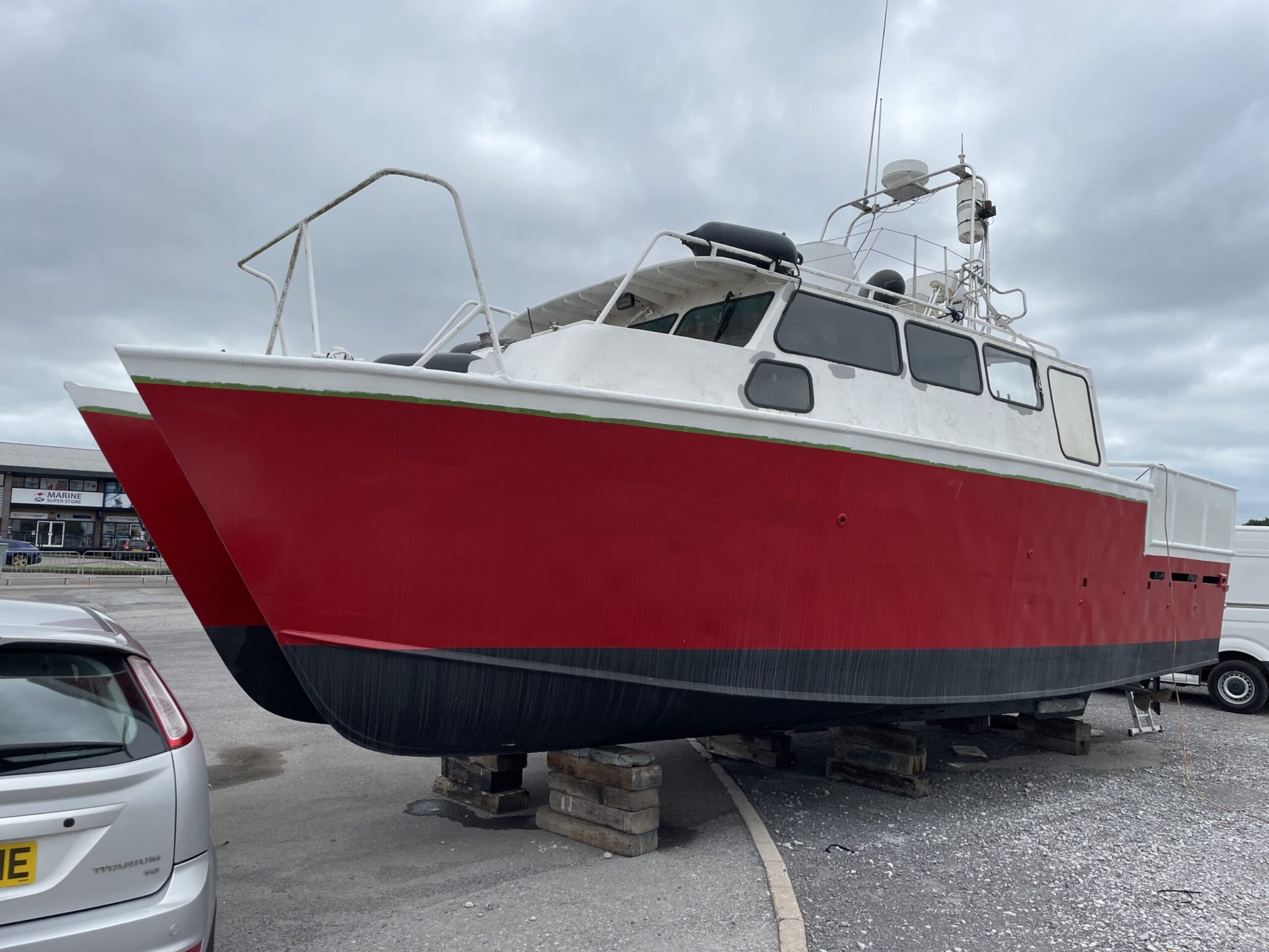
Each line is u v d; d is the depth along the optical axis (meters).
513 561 3.92
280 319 4.21
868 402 5.26
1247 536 10.55
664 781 6.00
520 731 4.19
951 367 5.92
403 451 3.69
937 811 5.44
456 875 4.02
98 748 2.32
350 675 3.80
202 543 4.68
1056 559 6.29
